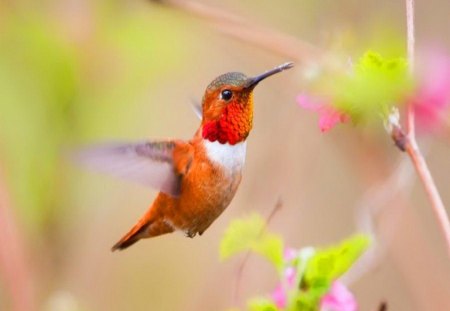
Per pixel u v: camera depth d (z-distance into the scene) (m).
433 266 9.96
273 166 10.50
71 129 10.15
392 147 9.61
